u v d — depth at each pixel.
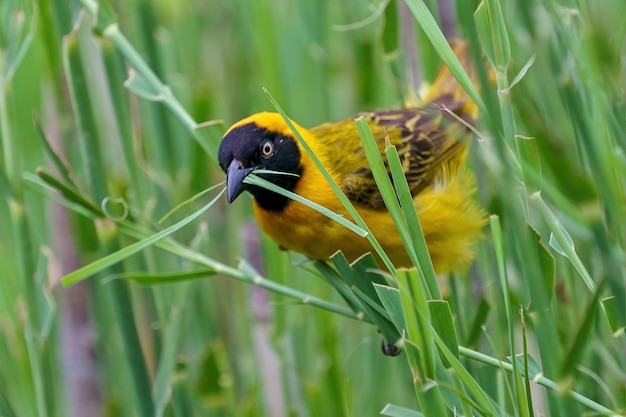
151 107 7.23
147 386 6.16
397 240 6.35
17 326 6.70
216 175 7.80
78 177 6.97
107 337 7.49
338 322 8.23
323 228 6.26
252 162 6.10
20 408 7.14
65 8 5.92
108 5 6.07
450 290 6.23
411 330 4.41
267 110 7.79
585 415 4.67
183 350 7.41
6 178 5.98
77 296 7.24
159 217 7.15
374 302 5.10
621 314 4.30
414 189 6.89
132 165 6.35
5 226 8.00
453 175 7.05
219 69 8.13
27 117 7.54
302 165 6.25
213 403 7.20
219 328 8.12
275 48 7.75
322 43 7.98
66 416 7.37
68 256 7.24
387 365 7.50
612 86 4.63
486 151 4.60
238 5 8.13
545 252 4.42
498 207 5.62
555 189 5.21
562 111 5.34
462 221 6.53
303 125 8.32
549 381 4.45
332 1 8.39
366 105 7.94
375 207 6.32
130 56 6.10
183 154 7.43
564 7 5.02
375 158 4.41
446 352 4.34
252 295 7.53
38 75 7.55
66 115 6.88
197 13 8.15
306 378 7.80
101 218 5.80
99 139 6.04
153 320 6.66
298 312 7.90
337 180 6.31
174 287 7.12
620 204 4.38
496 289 5.82
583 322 4.12
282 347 7.42
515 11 5.77
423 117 7.14
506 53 4.37
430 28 4.47
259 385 7.25
